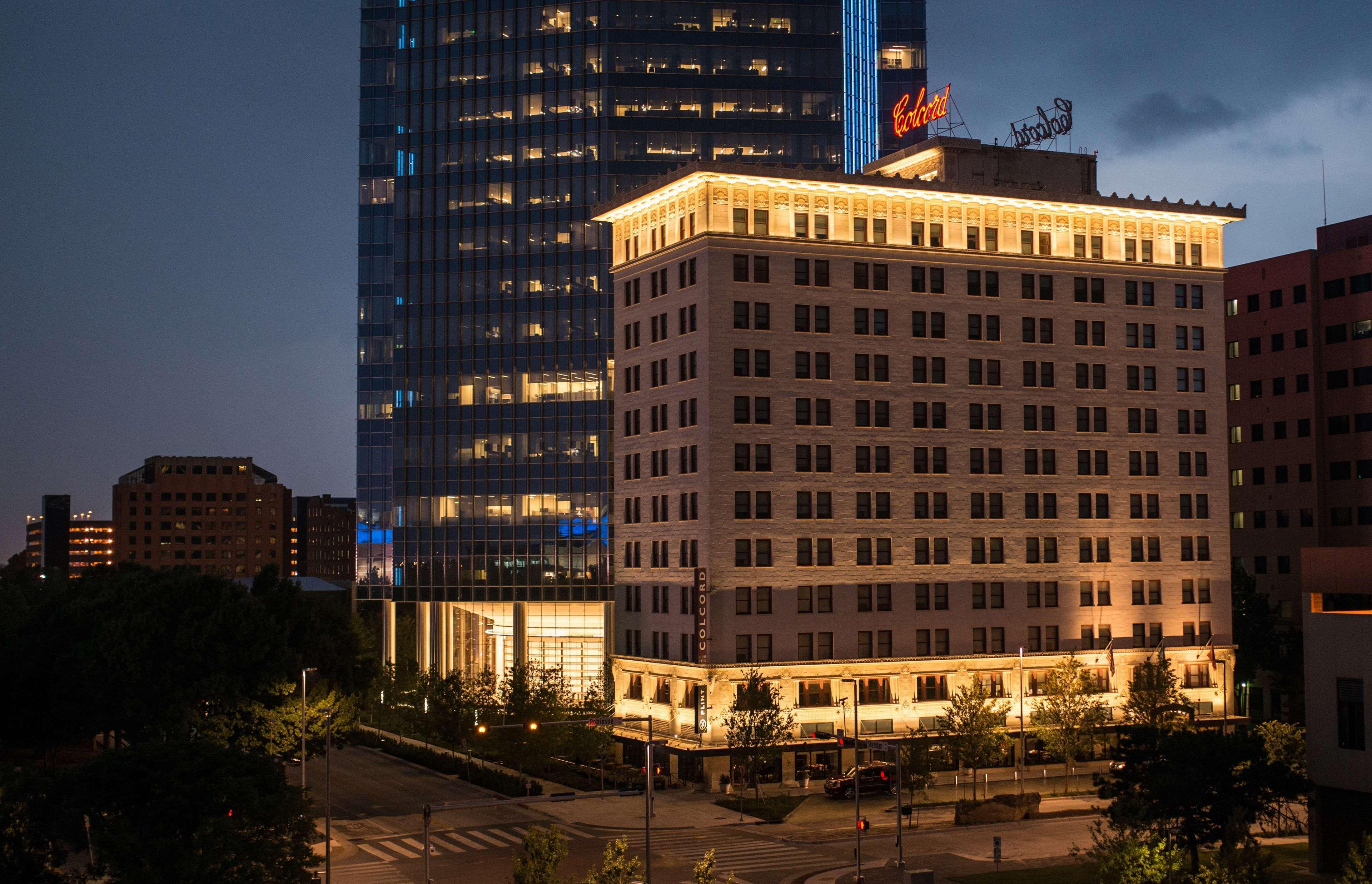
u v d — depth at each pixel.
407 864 74.38
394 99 158.75
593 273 144.38
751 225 105.75
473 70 149.88
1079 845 79.00
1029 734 105.06
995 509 111.12
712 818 88.62
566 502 142.62
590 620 141.50
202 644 83.12
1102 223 117.19
